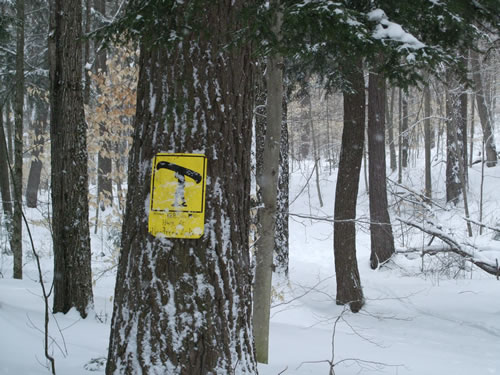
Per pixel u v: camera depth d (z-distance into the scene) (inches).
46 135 405.4
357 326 334.0
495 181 888.3
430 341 288.4
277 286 417.7
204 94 115.9
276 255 493.4
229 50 117.1
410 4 153.5
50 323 224.5
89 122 360.8
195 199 112.7
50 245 588.1
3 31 386.0
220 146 117.0
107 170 608.7
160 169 113.7
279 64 185.3
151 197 113.8
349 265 388.8
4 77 529.3
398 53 140.6
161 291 110.4
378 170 561.3
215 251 113.6
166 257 111.3
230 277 115.8
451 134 842.8
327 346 249.1
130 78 359.9
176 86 114.9
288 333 281.6
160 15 116.7
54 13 267.4
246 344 118.5
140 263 113.0
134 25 122.6
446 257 492.7
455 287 435.5
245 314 119.7
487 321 331.9
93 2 648.4
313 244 809.5
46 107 718.5
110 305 310.5
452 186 839.7
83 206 273.4
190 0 111.4
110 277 437.1
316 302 415.8
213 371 109.7
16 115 384.5
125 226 120.1
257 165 366.6
